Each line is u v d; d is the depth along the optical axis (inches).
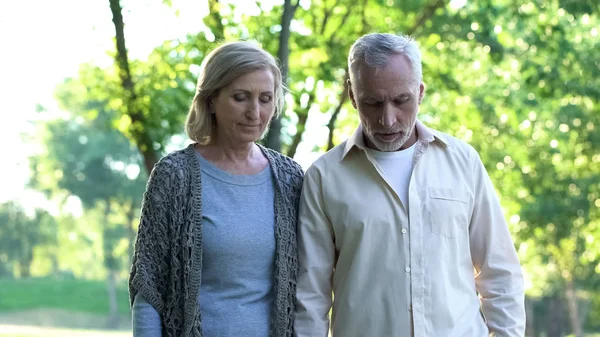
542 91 463.5
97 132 1752.0
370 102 135.0
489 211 144.7
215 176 139.8
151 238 136.2
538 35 439.2
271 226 139.7
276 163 145.3
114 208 1994.3
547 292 1258.6
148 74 375.2
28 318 1571.1
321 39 378.9
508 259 145.6
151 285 135.5
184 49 361.7
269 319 138.2
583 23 512.1
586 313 1418.6
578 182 708.7
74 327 1536.7
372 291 139.3
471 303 141.6
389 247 139.3
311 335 142.5
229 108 135.8
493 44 438.0
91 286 1940.2
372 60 133.6
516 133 629.9
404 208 140.3
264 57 136.8
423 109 532.7
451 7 434.9
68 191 1898.4
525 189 702.5
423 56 450.0
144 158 371.6
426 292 137.7
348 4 394.9
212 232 136.3
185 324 134.3
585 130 646.5
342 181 143.6
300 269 144.7
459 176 143.2
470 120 532.1
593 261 911.7
